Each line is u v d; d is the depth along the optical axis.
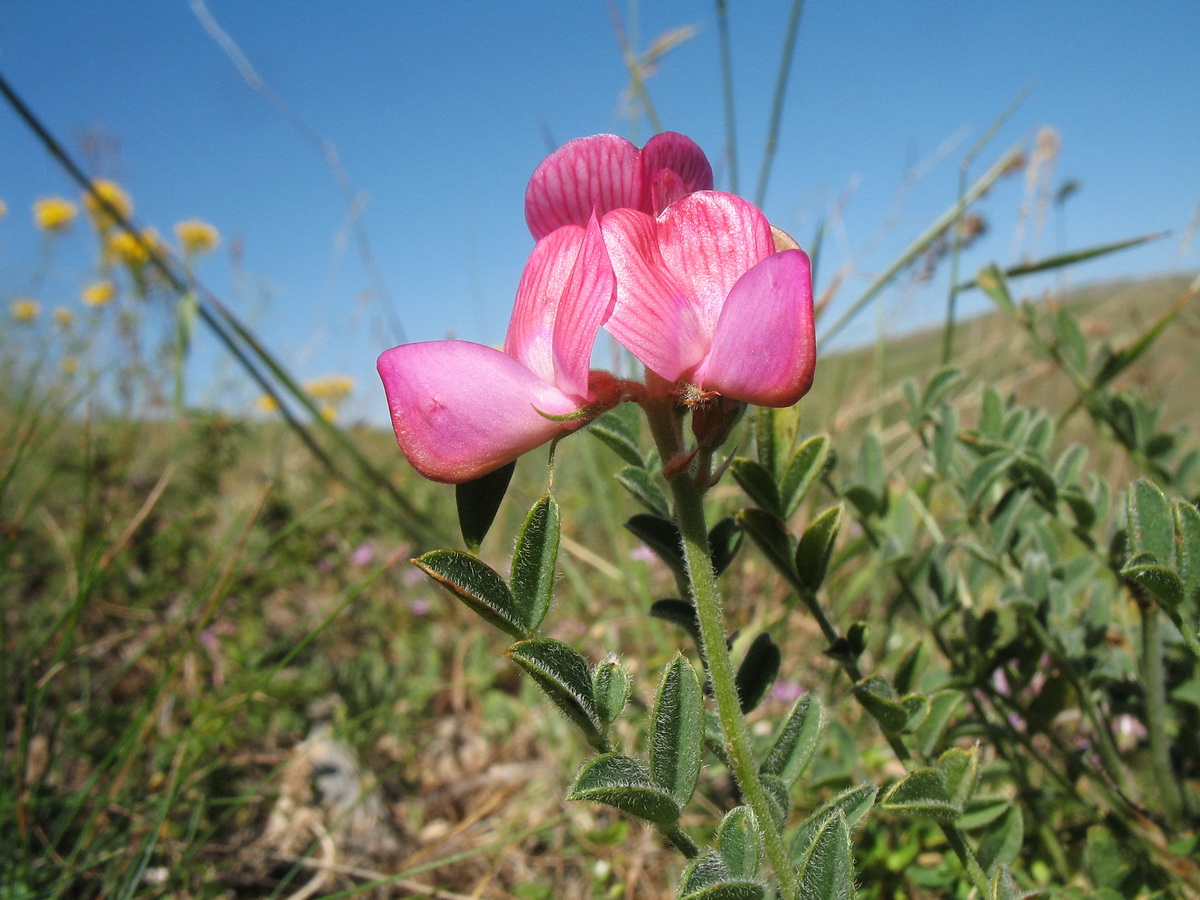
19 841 0.13
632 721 0.16
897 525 0.11
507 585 0.07
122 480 0.23
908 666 0.09
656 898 0.14
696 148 0.08
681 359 0.07
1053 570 0.11
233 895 0.15
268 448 0.36
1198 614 0.09
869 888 0.11
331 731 0.16
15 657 0.15
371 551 0.26
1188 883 0.10
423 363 0.07
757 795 0.07
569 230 0.07
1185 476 0.12
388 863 0.16
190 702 0.17
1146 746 0.13
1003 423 0.12
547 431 0.07
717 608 0.07
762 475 0.08
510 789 0.17
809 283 0.06
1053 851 0.11
